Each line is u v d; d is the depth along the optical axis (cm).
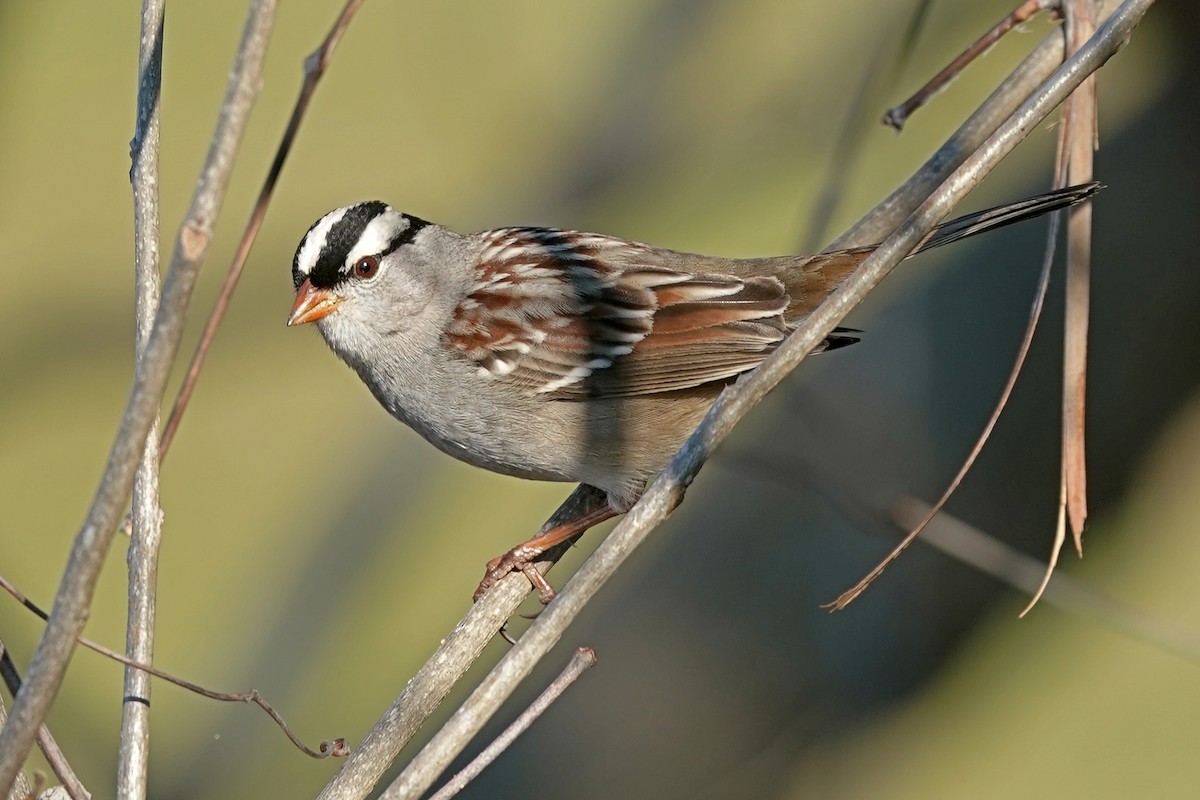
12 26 1007
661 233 1199
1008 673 1088
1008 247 961
